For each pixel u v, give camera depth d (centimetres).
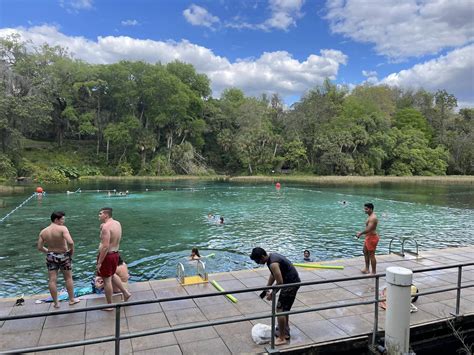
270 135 6262
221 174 6056
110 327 501
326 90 7225
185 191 3456
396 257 898
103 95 5691
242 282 689
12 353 327
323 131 6309
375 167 6112
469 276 745
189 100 5697
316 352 455
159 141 5800
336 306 459
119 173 5216
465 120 7256
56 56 5466
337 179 5388
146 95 5462
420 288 675
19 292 863
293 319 534
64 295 630
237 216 2022
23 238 1423
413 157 6103
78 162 5284
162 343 460
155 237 1466
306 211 2228
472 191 3725
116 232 553
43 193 3019
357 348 478
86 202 2545
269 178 5472
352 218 1978
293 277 461
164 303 586
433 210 2342
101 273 540
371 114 6469
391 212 2250
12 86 4322
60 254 553
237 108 6800
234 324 518
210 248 1286
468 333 552
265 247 1311
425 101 7925
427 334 523
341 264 830
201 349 446
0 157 3934
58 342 458
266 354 435
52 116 5531
